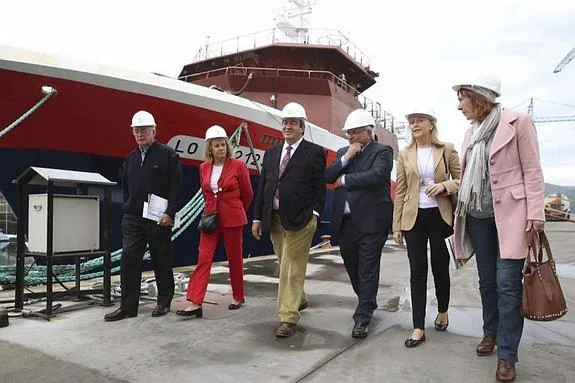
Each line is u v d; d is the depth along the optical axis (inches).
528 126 115.3
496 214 116.3
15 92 238.7
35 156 260.2
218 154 184.4
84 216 183.8
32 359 125.4
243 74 442.9
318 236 477.1
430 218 143.4
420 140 148.9
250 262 346.0
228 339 144.9
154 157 175.2
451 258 134.0
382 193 154.7
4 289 236.2
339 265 332.2
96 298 197.0
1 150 253.4
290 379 113.0
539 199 111.3
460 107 124.0
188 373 116.6
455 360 125.1
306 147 156.1
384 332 153.1
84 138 266.8
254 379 113.0
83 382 110.6
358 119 157.2
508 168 115.9
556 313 108.5
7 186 271.6
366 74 559.5
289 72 494.0
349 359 126.7
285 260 153.9
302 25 506.6
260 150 349.4
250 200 192.5
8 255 418.0
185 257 335.6
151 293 205.9
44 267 240.1
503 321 113.9
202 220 179.5
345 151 165.6
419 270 142.7
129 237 172.7
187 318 170.1
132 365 121.8
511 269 114.3
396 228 147.7
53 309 177.3
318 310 186.4
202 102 300.0
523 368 118.8
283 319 148.4
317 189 155.7
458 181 140.6
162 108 283.4
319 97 441.4
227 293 218.2
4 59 228.4
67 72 246.2
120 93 265.7
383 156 154.3
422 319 141.6
